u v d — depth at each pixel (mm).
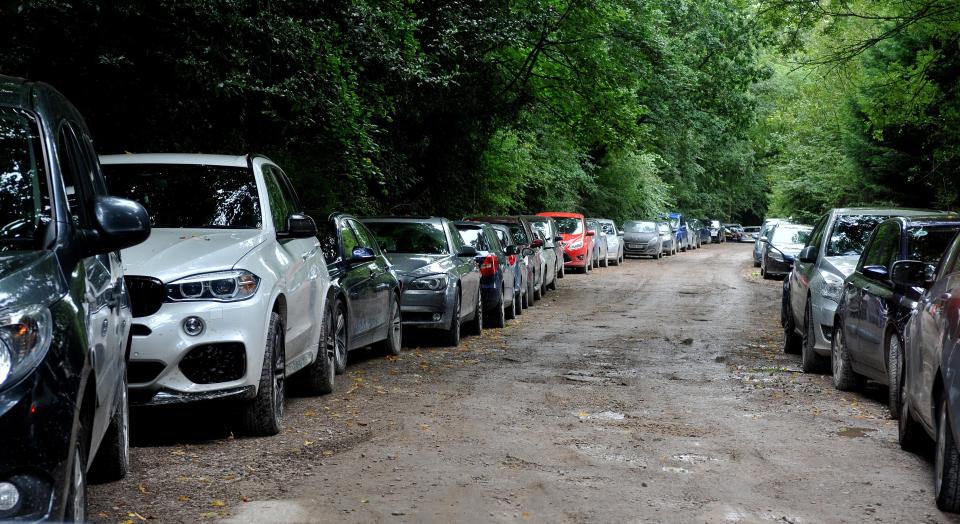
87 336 3895
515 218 22422
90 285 4371
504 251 18344
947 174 25984
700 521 5277
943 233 9211
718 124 35938
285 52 12219
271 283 7316
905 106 21188
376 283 11555
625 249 46469
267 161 8859
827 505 5664
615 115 28078
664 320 18359
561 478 6184
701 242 68625
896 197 30641
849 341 9734
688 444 7309
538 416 8406
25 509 3326
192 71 11164
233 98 12484
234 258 7121
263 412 7238
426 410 8594
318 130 13906
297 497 5617
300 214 8234
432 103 22266
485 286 16359
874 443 7496
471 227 17062
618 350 13578
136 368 6680
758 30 22516
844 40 22531
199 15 11016
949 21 18734
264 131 13969
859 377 10008
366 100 15078
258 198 8109
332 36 13438
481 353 13062
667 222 50812
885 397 9797
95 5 10078
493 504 5547
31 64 10438
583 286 28297
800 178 39375
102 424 4703
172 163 8336
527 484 6016
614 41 28422
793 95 50344
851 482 6230
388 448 6992
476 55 21781
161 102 11586
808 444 7410
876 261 9727
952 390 5312
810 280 11508
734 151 58438
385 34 14914
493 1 21922
